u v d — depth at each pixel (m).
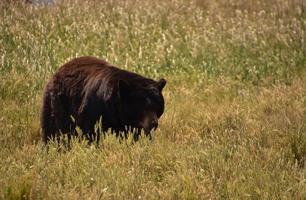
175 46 47.50
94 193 18.56
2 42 44.09
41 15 53.22
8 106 31.08
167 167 21.86
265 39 48.25
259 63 42.53
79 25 50.81
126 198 18.69
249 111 31.36
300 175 21.25
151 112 22.86
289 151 24.22
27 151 23.17
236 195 19.16
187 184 19.28
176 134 27.70
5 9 53.53
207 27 54.56
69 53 44.09
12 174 19.52
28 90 34.03
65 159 21.91
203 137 27.62
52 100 25.12
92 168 20.77
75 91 24.44
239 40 46.94
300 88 35.19
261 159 23.16
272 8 63.28
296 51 44.59
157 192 19.27
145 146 22.44
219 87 37.50
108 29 50.75
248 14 61.16
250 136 26.62
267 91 35.38
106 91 23.12
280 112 30.20
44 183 19.25
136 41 48.50
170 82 38.66
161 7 60.22
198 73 40.97
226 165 21.62
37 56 40.16
